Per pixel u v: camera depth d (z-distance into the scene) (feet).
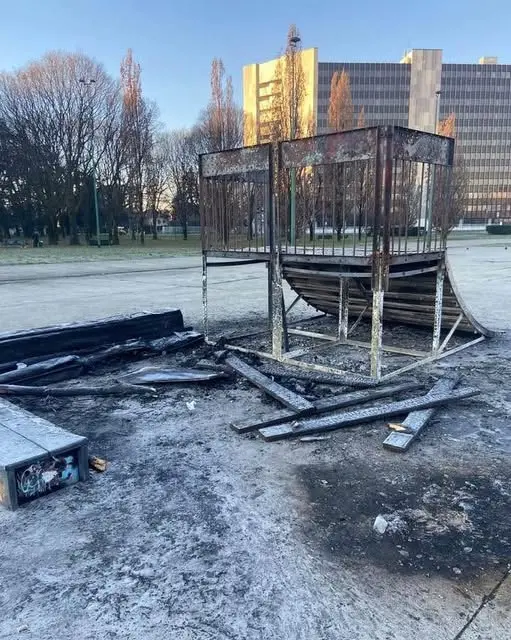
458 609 6.08
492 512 8.20
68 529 7.75
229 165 17.76
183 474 9.52
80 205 116.16
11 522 7.96
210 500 8.57
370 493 8.80
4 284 41.01
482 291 34.83
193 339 19.52
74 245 116.78
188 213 143.95
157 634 5.69
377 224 13.88
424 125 264.11
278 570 6.79
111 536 7.57
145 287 38.86
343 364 17.28
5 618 5.95
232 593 6.35
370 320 23.72
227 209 18.89
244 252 17.95
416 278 19.20
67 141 106.73
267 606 6.13
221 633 5.70
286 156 15.85
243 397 13.93
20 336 16.29
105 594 6.35
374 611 6.05
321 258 15.52
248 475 9.46
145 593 6.36
